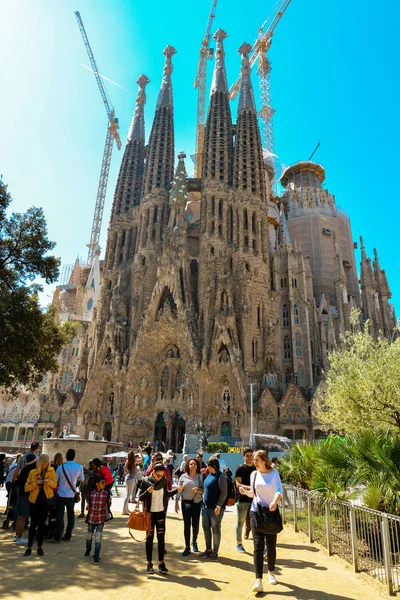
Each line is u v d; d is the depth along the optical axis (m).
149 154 105.81
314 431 72.62
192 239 95.69
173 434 80.94
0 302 27.89
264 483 11.28
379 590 11.26
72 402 88.00
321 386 75.88
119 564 12.82
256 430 71.25
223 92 106.88
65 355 124.88
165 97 113.94
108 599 9.89
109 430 83.06
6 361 28.47
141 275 91.69
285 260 96.81
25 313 29.66
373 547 13.19
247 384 74.31
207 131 102.25
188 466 14.80
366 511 13.26
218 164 96.31
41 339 31.70
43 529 13.76
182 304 82.31
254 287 84.00
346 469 17.19
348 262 114.81
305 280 95.75
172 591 10.54
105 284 98.25
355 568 12.93
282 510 21.77
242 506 15.15
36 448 17.64
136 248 96.88
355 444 17.67
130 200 107.69
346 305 98.25
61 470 16.00
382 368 23.86
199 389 74.56
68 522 15.95
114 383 81.69
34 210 32.03
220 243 88.44
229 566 12.98
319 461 18.42
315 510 17.59
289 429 73.56
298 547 16.23
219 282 83.25
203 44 150.50
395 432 19.06
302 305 92.00
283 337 90.25
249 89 105.62
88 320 127.62
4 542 15.52
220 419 74.06
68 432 80.88
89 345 96.12
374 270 116.06
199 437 64.88
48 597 9.90
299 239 114.62
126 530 18.14
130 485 22.55
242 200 91.75
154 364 82.88
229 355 76.75
